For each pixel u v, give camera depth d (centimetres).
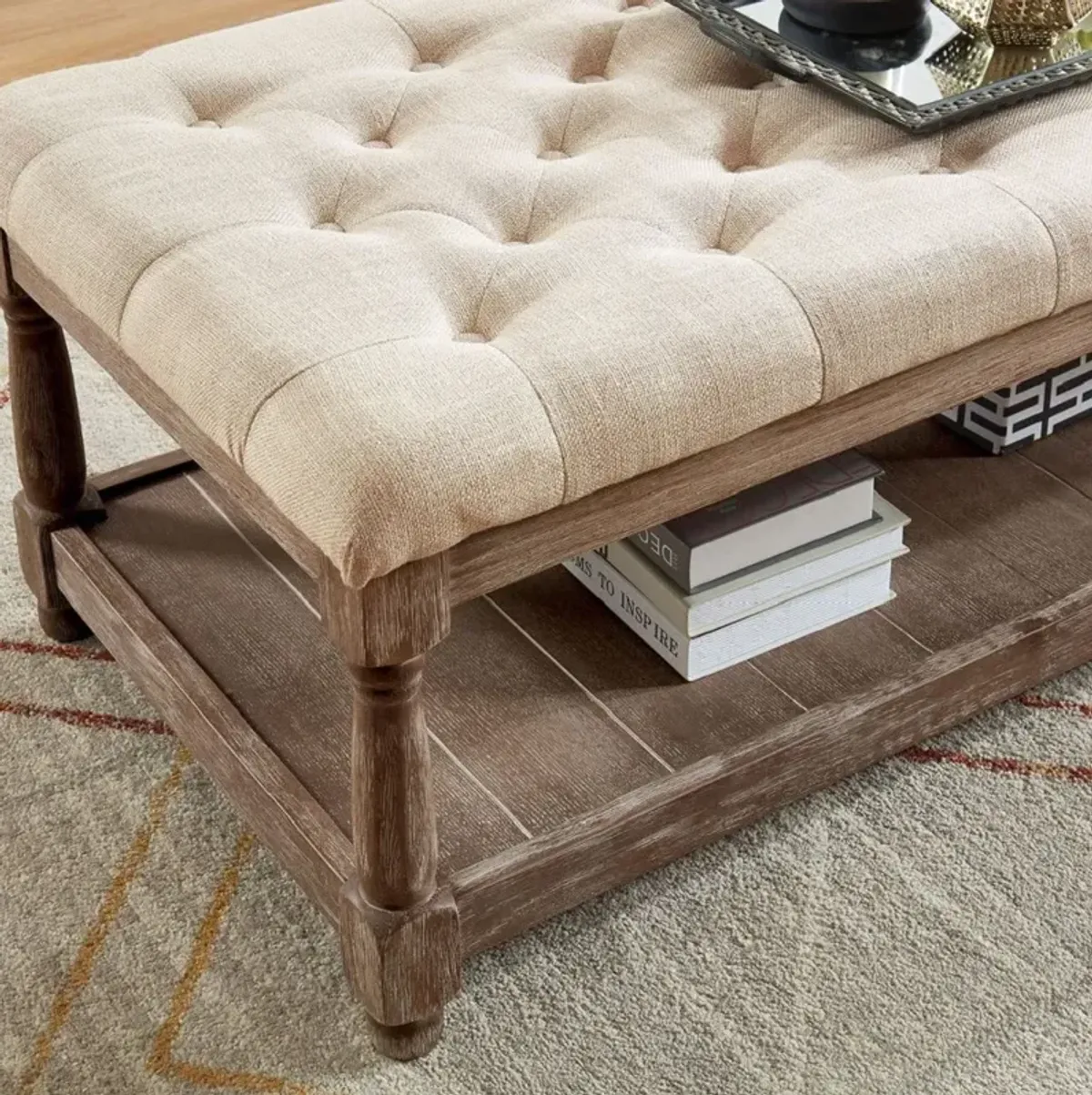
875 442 147
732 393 94
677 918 116
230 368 93
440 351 92
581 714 121
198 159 110
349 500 85
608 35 128
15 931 116
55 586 138
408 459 86
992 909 116
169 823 124
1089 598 128
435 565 90
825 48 124
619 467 92
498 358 92
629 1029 109
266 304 95
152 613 129
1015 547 135
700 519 119
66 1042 108
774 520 121
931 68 121
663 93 120
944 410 108
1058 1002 109
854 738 119
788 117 117
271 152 112
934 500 141
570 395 90
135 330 100
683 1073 106
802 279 98
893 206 105
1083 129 113
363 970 104
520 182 110
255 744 117
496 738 119
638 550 123
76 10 242
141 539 137
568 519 95
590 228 105
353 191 110
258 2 246
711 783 113
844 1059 106
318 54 124
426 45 128
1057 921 115
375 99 119
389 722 95
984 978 111
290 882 119
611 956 113
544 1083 105
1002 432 143
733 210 108
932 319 100
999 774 126
